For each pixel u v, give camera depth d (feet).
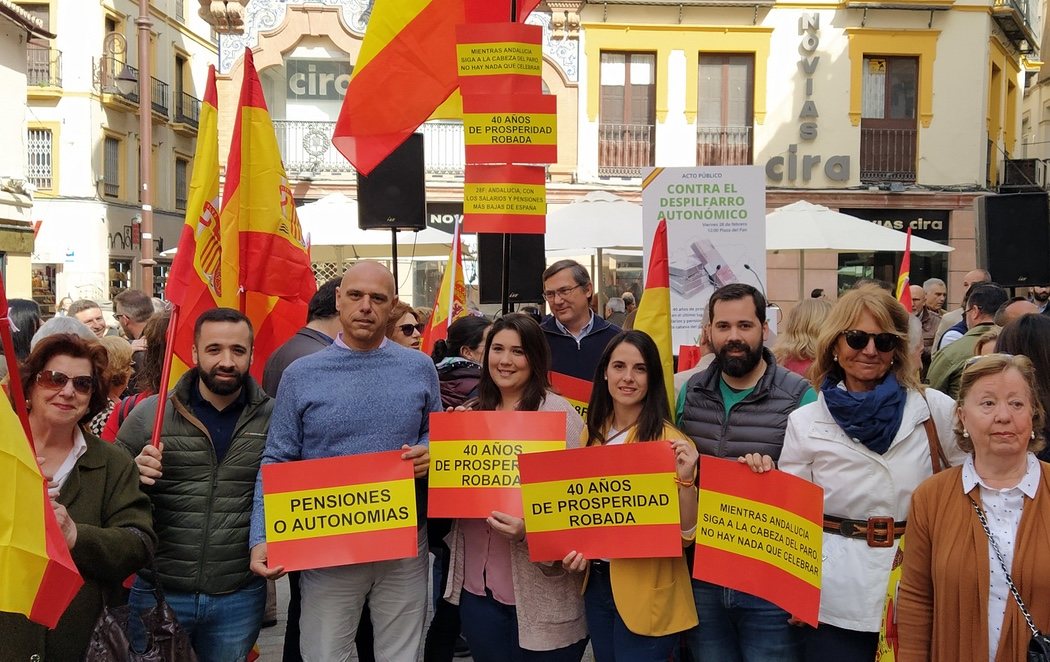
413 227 23.44
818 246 38.63
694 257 19.43
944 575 9.82
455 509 12.66
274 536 12.28
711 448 12.87
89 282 94.32
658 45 63.52
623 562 12.12
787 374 12.94
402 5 17.46
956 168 64.85
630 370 12.51
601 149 64.39
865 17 63.57
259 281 17.38
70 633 10.88
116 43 97.09
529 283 25.12
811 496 11.18
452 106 19.19
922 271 65.57
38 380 10.86
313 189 66.49
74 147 94.63
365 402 12.89
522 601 12.64
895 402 11.37
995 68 69.51
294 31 65.05
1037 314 12.73
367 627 14.83
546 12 63.46
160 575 12.52
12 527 9.07
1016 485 9.70
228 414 13.08
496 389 13.74
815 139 64.34
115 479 11.55
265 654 18.24
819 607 11.35
